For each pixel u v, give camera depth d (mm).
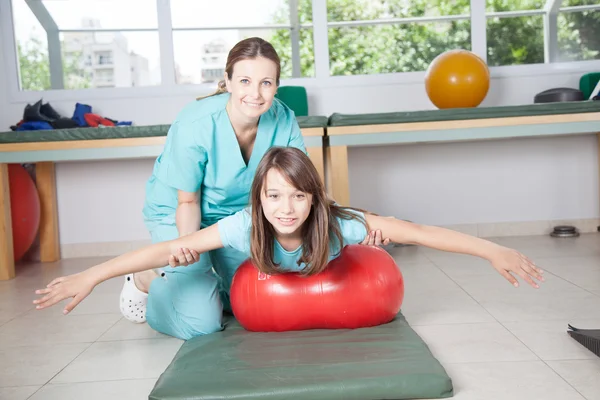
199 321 1724
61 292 1443
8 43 3586
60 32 3633
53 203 3531
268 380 1296
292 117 1827
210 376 1341
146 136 2834
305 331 1662
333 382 1259
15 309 2309
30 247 3555
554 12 3627
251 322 1664
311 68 3688
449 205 3670
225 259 1914
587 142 3625
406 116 2820
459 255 3020
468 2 3633
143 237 3646
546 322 1778
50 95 3617
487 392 1273
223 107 1686
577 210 3660
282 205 1421
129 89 3623
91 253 3633
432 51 3678
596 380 1314
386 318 1684
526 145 3637
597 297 2045
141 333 1890
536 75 3607
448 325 1797
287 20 3670
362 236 1569
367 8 3645
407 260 2965
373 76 3645
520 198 3660
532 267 1456
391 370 1305
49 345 1807
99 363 1611
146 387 1409
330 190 3133
